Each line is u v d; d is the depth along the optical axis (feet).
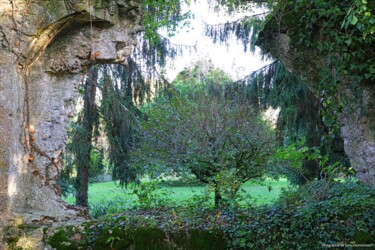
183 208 21.49
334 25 21.63
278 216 18.21
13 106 16.70
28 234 16.97
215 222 18.90
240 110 27.91
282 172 25.64
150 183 24.66
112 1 19.13
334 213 17.31
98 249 17.35
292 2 23.15
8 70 16.57
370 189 19.65
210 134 25.76
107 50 19.94
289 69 24.47
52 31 17.93
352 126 22.61
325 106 23.12
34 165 18.76
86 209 20.33
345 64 21.72
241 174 25.04
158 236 17.62
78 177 36.24
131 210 22.16
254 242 17.76
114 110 36.47
